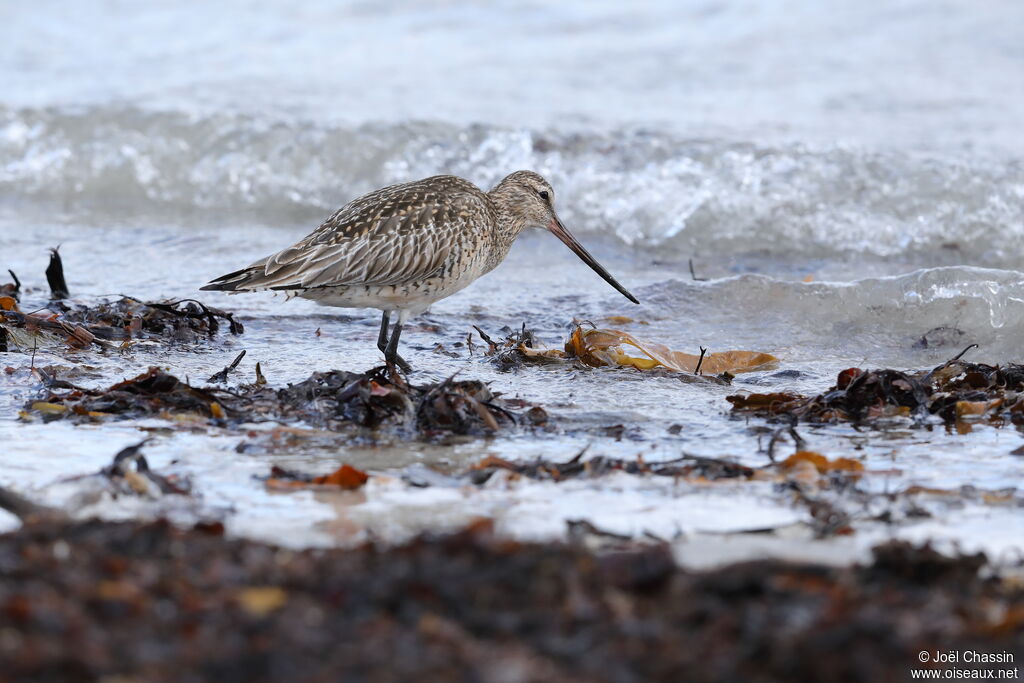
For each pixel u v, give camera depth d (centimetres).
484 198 1306
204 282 1603
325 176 2073
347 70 2506
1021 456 979
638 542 768
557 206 1942
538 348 1307
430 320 1457
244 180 2083
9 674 525
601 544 759
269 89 2380
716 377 1230
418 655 557
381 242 1195
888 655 577
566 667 557
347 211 1227
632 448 1008
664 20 2733
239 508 845
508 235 1373
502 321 1461
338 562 658
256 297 1538
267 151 2102
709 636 587
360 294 1215
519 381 1220
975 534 795
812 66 2434
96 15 2914
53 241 1811
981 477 927
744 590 638
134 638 560
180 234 1870
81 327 1294
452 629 588
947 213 1792
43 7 2952
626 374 1238
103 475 883
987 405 1095
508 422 1065
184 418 1048
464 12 2839
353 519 822
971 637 607
